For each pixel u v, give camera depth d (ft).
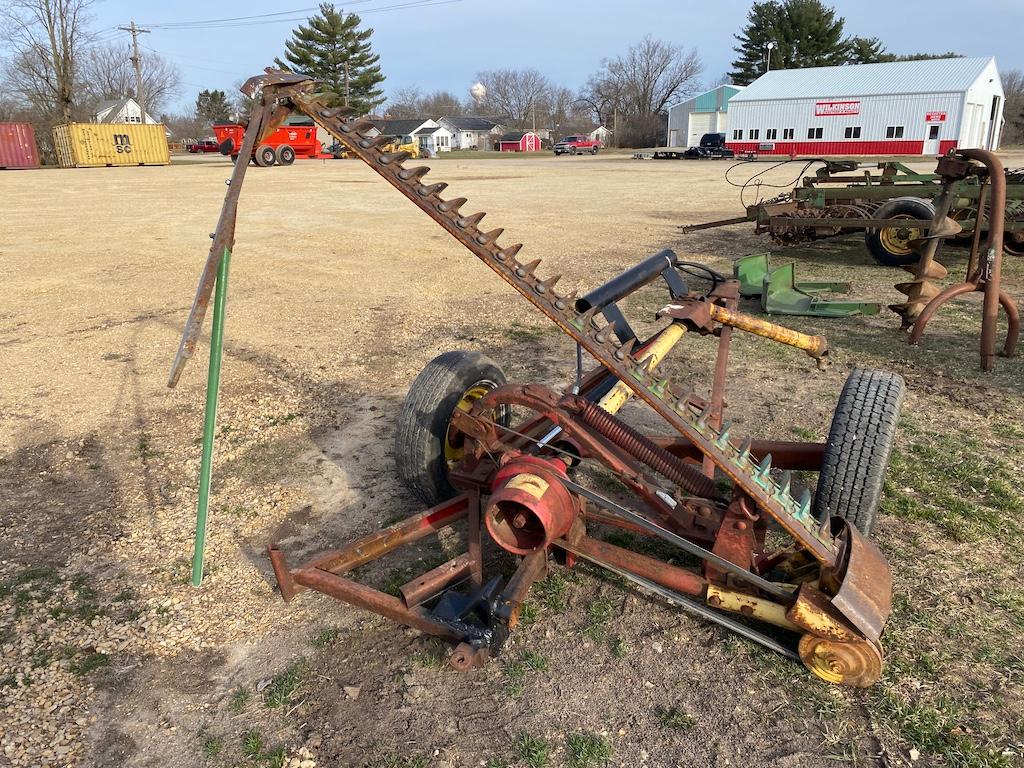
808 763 8.34
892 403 10.84
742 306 28.40
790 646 9.94
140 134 157.58
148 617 11.28
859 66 160.97
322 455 16.58
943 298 22.41
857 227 34.09
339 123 8.82
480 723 9.07
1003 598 10.89
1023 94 274.36
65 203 71.67
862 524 10.68
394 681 9.81
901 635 10.16
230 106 358.64
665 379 8.84
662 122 278.26
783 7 247.50
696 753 8.54
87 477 15.85
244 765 8.63
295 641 10.68
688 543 9.50
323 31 252.01
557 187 86.53
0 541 13.39
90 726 9.28
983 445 15.87
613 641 10.35
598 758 8.51
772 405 18.40
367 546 10.62
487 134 341.82
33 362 23.49
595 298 10.87
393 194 78.69
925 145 148.66
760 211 37.29
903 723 8.75
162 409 19.47
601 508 11.55
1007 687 9.25
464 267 38.58
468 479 11.84
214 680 10.00
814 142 159.33
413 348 24.27
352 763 8.58
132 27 217.97
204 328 27.27
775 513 8.71
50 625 11.10
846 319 26.27
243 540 13.30
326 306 30.27
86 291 33.50
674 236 46.88
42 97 198.18
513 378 21.06
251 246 45.42
